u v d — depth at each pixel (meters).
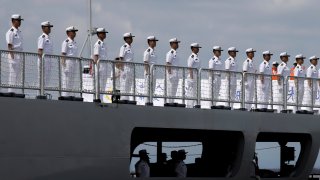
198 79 34.03
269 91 37.00
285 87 37.41
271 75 37.06
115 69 31.61
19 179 28.44
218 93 34.78
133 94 32.03
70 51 32.66
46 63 29.84
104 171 30.55
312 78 38.94
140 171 32.78
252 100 36.28
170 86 33.22
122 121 31.03
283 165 38.19
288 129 36.16
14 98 28.38
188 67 33.75
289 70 39.88
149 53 34.75
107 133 30.59
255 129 34.97
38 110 28.88
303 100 38.66
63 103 29.50
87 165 30.06
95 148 30.27
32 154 28.70
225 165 35.38
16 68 29.20
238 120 34.34
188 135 35.72
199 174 35.97
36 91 29.62
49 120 29.14
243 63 38.31
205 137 36.00
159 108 32.03
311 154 37.38
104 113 30.55
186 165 35.91
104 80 31.31
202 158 36.19
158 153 35.53
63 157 29.45
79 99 29.98
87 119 30.08
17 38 31.41
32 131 28.72
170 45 35.59
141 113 31.53
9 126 28.22
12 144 28.27
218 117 33.72
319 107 39.12
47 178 29.08
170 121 32.28
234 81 35.41
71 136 29.66
